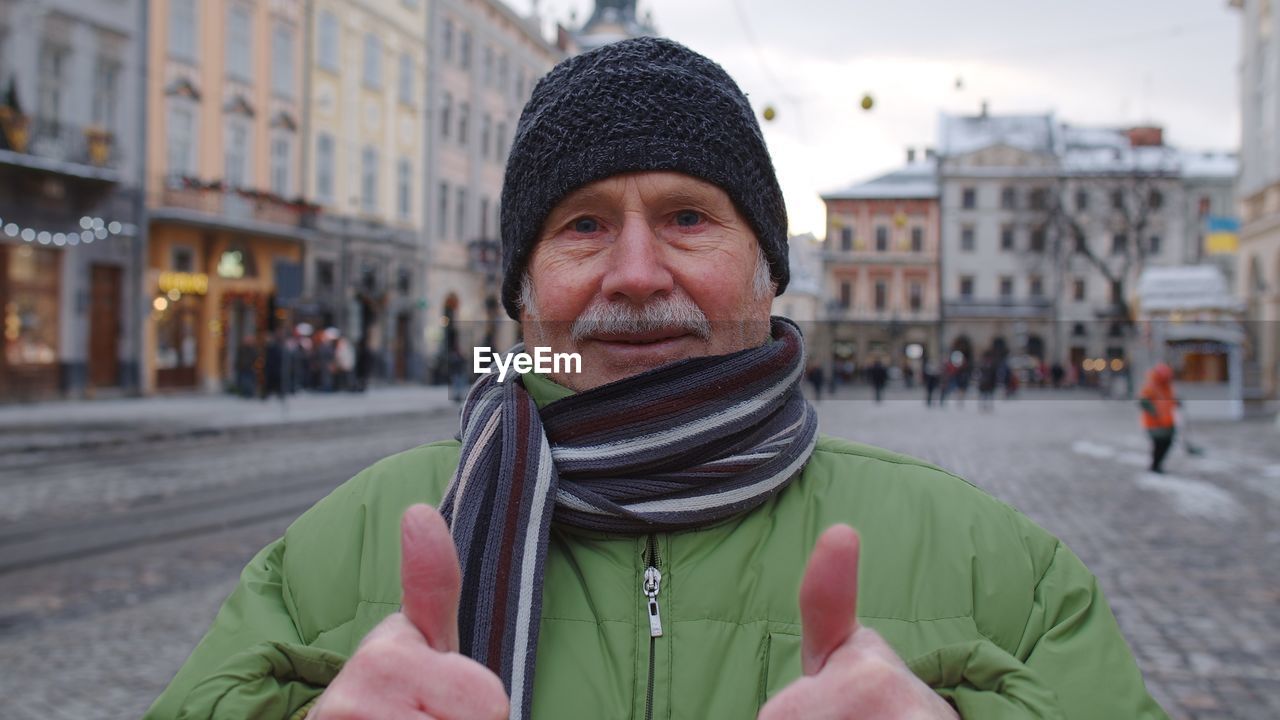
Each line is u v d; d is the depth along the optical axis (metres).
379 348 35.84
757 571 1.25
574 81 1.33
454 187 41.31
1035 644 1.22
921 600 1.23
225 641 1.27
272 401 25.89
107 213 25.19
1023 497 10.88
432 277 39.50
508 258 1.41
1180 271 28.11
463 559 1.16
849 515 1.30
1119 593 6.37
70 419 19.16
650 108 1.28
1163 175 54.22
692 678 1.19
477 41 42.84
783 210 1.44
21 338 23.39
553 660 1.20
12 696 4.37
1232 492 11.27
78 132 24.17
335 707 0.80
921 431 21.44
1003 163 63.41
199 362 28.62
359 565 1.30
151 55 26.48
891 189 64.19
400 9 37.16
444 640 0.84
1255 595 6.29
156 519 8.83
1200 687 4.59
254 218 29.28
